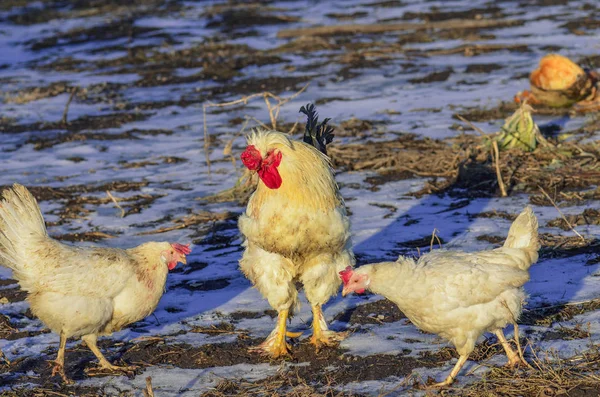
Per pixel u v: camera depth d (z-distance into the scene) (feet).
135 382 48.55
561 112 115.03
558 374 44.98
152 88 153.89
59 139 118.01
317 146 58.65
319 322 53.16
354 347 51.78
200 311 59.36
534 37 175.94
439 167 91.35
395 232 73.31
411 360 49.19
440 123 112.78
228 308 59.62
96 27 227.40
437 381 46.01
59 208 85.76
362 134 109.19
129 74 168.96
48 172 100.53
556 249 65.87
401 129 111.14
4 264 48.57
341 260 52.47
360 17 221.05
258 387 46.85
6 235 48.24
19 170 101.76
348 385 46.26
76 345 54.44
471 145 95.25
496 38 178.50
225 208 83.51
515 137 93.61
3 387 48.24
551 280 59.82
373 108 125.80
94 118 131.34
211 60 172.96
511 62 153.07
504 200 80.53
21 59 196.75
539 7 214.28
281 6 251.39
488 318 44.73
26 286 48.60
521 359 46.70
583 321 52.49
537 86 116.88
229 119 125.29
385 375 47.44
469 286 43.98
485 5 222.69
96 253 49.16
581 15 197.36
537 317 53.72
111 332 51.42
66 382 48.60
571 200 78.33
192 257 70.59
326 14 230.07
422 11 220.64
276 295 51.72
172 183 93.86
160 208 84.58
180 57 181.37
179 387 47.52
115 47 200.34
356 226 75.66
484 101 124.88
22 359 52.13
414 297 44.68
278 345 51.49
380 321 56.13
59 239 75.61
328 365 49.70
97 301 48.60
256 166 48.57
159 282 50.96
